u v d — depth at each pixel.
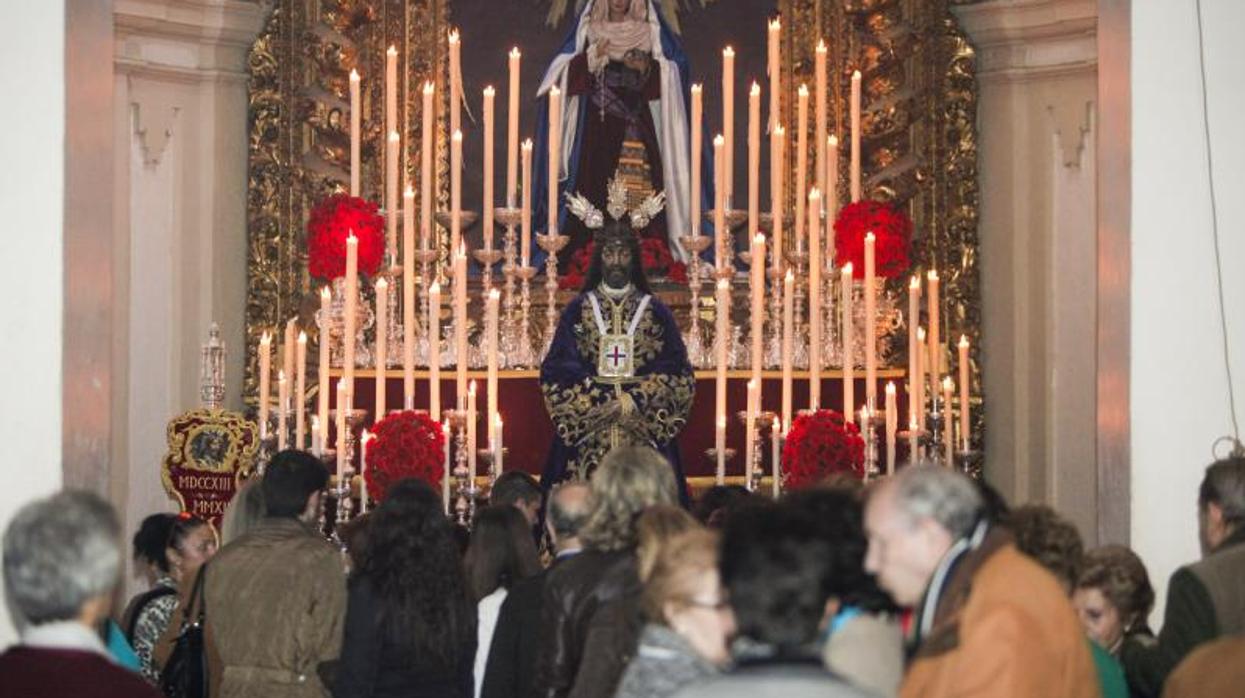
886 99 17.14
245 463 13.02
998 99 16.72
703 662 5.84
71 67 9.52
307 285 16.59
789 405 14.14
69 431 9.46
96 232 9.56
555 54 17.19
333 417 15.76
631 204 16.97
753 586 4.95
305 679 8.29
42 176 9.48
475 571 9.11
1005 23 16.45
